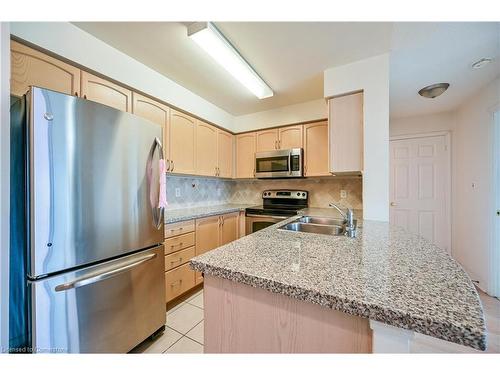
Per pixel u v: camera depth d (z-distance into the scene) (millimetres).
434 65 1920
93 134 1225
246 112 3219
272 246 1018
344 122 1924
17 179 1050
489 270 2279
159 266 1646
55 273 1081
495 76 2113
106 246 1279
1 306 868
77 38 1479
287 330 675
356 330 581
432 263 784
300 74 2080
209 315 823
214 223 2627
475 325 433
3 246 876
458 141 2941
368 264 774
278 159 2971
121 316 1360
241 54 1760
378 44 1636
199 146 2693
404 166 3383
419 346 1515
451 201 3080
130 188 1428
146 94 1972
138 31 1515
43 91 1031
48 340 1038
